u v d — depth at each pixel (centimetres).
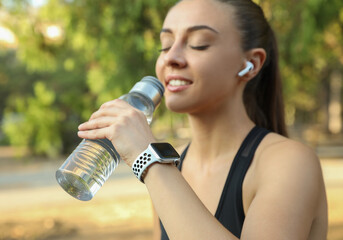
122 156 99
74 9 518
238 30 125
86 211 820
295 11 429
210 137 133
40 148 1445
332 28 476
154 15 436
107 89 475
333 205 796
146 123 102
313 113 2912
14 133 1415
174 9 127
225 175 128
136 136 99
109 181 1097
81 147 105
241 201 119
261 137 125
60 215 799
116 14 448
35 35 568
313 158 112
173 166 99
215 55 121
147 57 449
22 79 3212
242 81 131
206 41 121
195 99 122
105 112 103
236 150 129
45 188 1056
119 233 682
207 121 131
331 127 2558
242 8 128
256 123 156
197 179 135
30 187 1076
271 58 154
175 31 124
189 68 121
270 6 432
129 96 110
